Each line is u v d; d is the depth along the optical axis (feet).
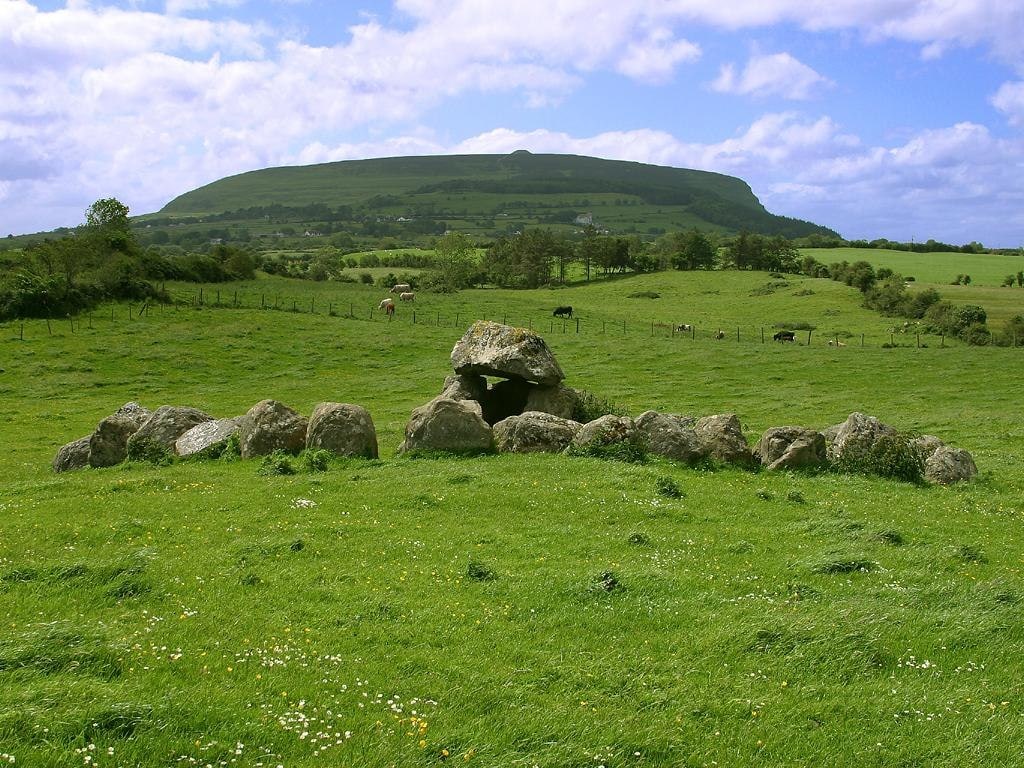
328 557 59.16
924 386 202.08
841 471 99.35
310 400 185.37
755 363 233.14
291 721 33.47
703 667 42.22
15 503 77.10
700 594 52.39
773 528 70.69
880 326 360.89
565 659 42.55
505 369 117.50
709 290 506.89
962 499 88.17
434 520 70.18
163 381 202.28
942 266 617.21
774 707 37.81
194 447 104.58
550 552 61.57
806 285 492.95
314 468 91.50
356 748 31.99
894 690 39.88
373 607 48.88
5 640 38.99
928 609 50.70
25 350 219.41
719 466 97.19
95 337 236.02
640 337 280.10
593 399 122.72
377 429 139.74
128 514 71.61
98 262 295.07
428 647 43.55
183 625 44.52
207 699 34.60
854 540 67.41
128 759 29.22
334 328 270.46
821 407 177.47
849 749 34.55
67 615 46.19
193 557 58.23
